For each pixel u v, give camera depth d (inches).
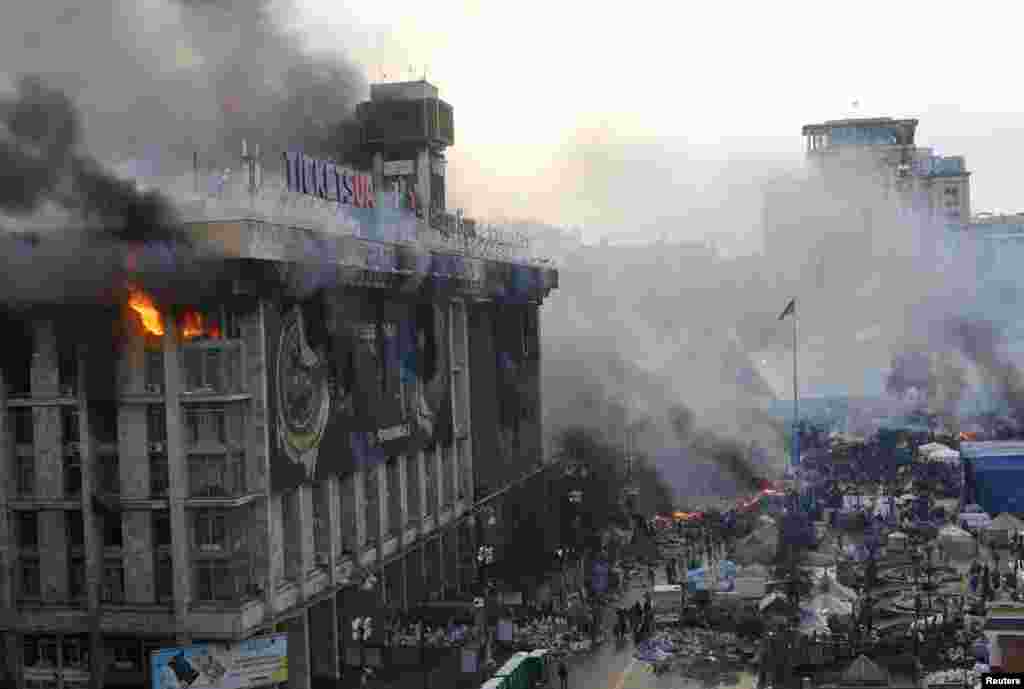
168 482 2908.5
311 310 3248.0
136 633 2908.5
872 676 2822.3
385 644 3457.2
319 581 3287.4
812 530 4325.8
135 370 2928.2
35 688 2987.2
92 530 2947.8
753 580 3654.0
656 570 4402.1
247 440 2962.6
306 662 3142.2
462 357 4515.3
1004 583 3740.2
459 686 3157.0
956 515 4886.8
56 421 2970.0
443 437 4284.0
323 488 3348.9
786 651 3107.8
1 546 2994.6
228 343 2925.7
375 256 3499.0
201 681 2792.8
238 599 2888.8
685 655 3321.9
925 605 3540.8
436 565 4178.2
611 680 3122.5
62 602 2970.0
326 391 3339.1
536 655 3058.6
